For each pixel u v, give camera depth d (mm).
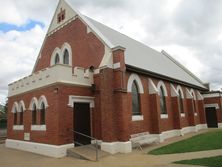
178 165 10398
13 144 19375
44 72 15867
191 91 30141
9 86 21422
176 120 23031
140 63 19875
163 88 22172
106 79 14945
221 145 15211
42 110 16078
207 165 9984
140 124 17703
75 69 15594
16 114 19938
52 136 14320
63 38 20734
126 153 14328
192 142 17344
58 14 21828
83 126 15633
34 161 13062
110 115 14617
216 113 33219
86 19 19000
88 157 12930
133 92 17953
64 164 11914
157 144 17734
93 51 17391
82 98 15719
